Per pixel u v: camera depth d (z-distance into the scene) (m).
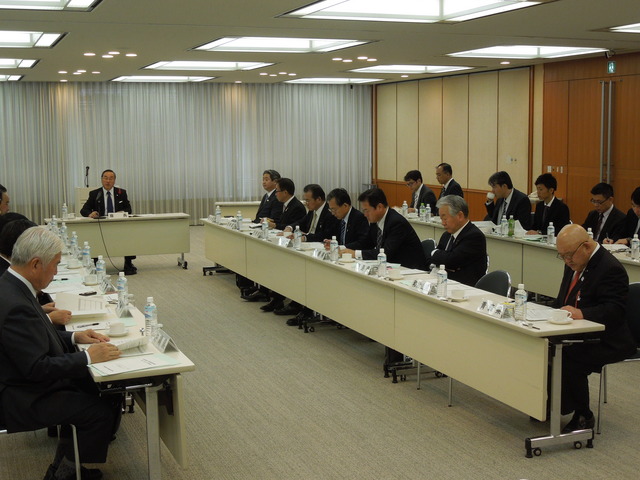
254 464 4.08
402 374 5.56
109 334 3.85
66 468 3.66
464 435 4.45
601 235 7.37
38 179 13.92
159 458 3.47
